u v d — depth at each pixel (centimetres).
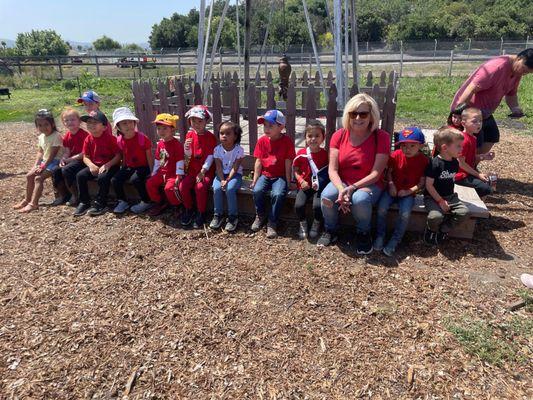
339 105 516
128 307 312
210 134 448
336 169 390
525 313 304
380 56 3594
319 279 344
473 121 441
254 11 3472
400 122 1012
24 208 489
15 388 243
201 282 342
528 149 765
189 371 254
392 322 294
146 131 556
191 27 5909
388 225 418
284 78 923
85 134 500
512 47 3362
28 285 342
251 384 245
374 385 243
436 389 240
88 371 255
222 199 434
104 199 475
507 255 380
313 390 241
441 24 4778
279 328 289
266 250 392
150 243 408
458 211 375
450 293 325
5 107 1467
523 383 245
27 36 5781
